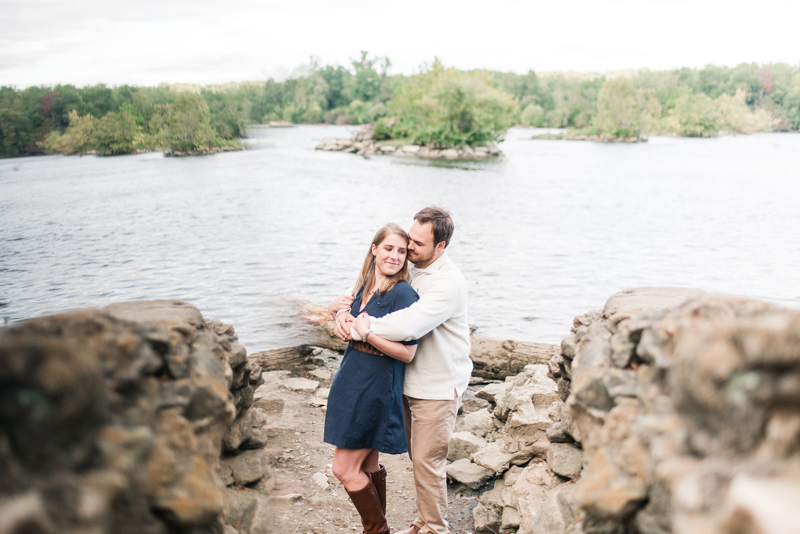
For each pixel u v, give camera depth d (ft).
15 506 3.67
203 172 140.97
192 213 81.51
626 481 5.62
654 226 70.33
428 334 10.83
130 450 4.79
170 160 180.65
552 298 40.57
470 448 15.07
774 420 4.14
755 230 67.15
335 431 10.34
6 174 143.84
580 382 7.29
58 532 3.85
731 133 384.88
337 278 47.09
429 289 10.46
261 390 18.94
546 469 11.68
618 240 61.72
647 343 6.23
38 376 4.20
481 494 13.57
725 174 136.05
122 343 5.42
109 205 90.07
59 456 4.23
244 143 250.57
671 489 4.69
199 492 5.49
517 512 11.39
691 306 5.93
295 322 29.84
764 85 433.89
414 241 10.68
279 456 14.38
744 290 43.62
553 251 56.29
